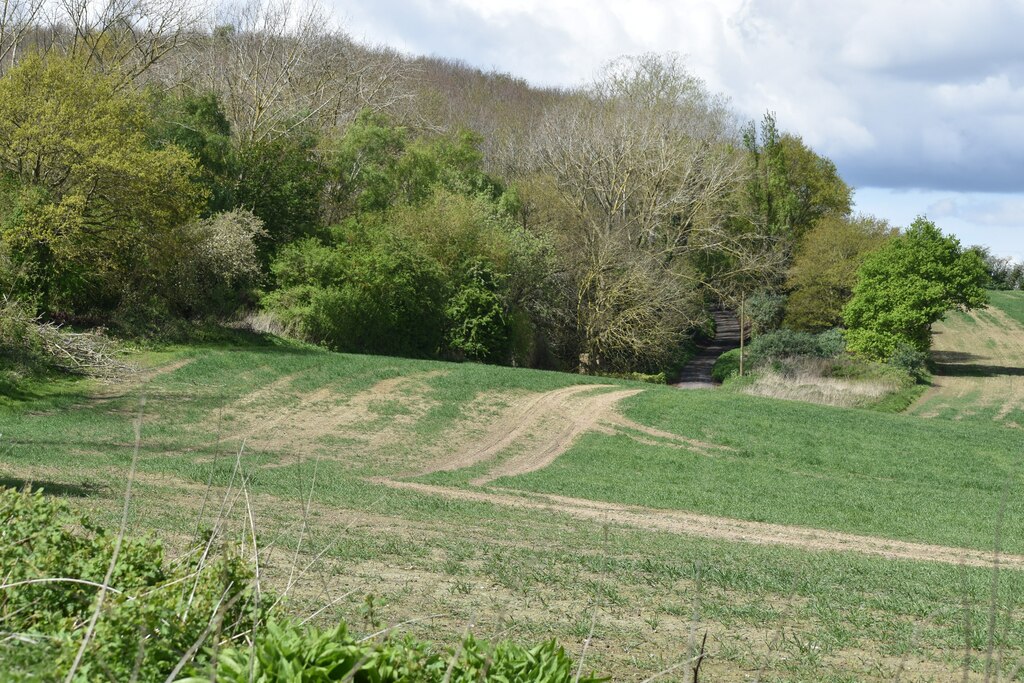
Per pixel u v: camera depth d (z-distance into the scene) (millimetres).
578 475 27797
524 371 44281
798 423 36688
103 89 39844
